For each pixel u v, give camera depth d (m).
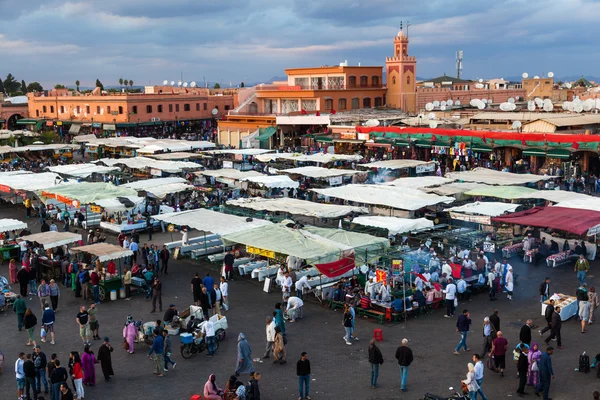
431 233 33.53
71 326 24.67
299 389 18.34
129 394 18.91
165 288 29.33
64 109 100.94
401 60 88.81
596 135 49.50
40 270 30.53
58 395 17.98
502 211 34.34
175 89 120.75
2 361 20.58
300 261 29.95
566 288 28.05
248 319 25.14
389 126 67.56
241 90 93.38
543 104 66.75
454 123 65.06
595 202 34.22
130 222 39.84
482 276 27.64
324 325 24.45
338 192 38.72
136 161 54.97
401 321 24.73
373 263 27.48
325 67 89.81
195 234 39.62
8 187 43.88
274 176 45.72
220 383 19.55
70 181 47.06
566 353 21.30
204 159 62.72
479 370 17.62
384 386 19.08
